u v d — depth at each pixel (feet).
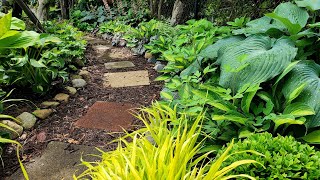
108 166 4.04
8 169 6.19
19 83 8.93
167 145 4.14
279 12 7.98
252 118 5.43
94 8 23.49
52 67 9.21
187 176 3.72
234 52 6.64
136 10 20.13
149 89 10.23
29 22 11.86
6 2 11.27
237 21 9.23
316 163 3.93
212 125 5.76
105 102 9.25
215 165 3.69
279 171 3.89
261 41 6.77
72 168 6.26
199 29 10.23
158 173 3.74
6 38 6.76
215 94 6.09
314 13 7.81
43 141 7.14
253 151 3.88
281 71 5.80
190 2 15.87
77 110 8.70
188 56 8.46
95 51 15.34
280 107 5.96
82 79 10.74
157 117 5.71
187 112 5.56
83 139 7.27
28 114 7.88
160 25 14.57
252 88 5.44
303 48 7.13
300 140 5.37
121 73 11.80
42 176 6.03
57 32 13.25
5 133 6.61
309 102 5.46
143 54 14.24
